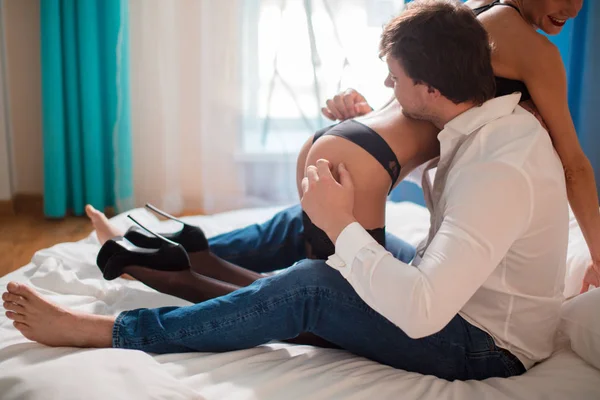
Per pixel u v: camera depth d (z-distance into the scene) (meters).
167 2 3.07
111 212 3.33
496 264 1.16
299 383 1.29
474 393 1.27
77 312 1.39
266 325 1.34
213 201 3.36
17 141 3.31
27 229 3.09
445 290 1.12
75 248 2.02
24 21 3.18
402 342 1.32
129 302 1.67
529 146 1.21
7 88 3.23
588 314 1.36
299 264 1.36
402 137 1.42
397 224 2.25
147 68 3.13
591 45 2.83
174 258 1.54
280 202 3.38
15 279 1.83
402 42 1.23
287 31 3.14
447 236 1.15
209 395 1.24
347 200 1.26
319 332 1.37
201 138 3.28
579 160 1.45
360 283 1.21
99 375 1.20
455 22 1.21
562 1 1.42
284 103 3.23
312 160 1.44
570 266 1.67
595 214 1.48
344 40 3.14
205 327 1.34
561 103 1.43
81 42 3.01
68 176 3.25
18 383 1.19
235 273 1.68
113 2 2.99
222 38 3.14
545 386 1.28
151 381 1.20
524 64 1.41
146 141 3.23
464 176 1.20
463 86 1.23
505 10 1.45
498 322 1.32
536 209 1.22
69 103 3.10
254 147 3.30
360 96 1.79
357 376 1.31
